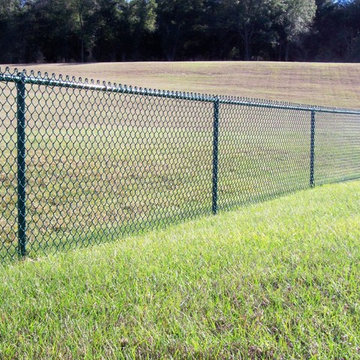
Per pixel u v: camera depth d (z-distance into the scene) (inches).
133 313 99.3
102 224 204.7
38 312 100.0
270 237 158.7
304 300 105.4
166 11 2608.3
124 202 248.5
